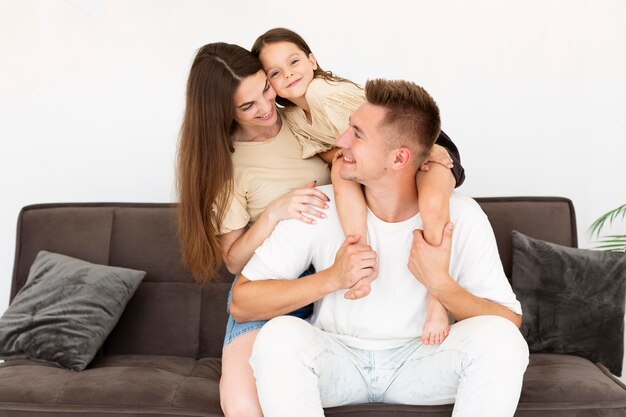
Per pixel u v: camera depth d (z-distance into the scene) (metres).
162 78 3.79
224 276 3.11
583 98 3.74
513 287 2.96
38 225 3.17
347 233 2.22
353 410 2.20
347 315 2.29
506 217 3.08
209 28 3.78
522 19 3.74
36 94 3.81
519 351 2.00
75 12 3.79
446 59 3.76
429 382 2.17
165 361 2.90
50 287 2.94
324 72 2.44
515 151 3.77
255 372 2.04
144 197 3.81
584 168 3.76
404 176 2.19
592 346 2.86
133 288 2.99
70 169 3.82
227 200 2.41
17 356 2.84
